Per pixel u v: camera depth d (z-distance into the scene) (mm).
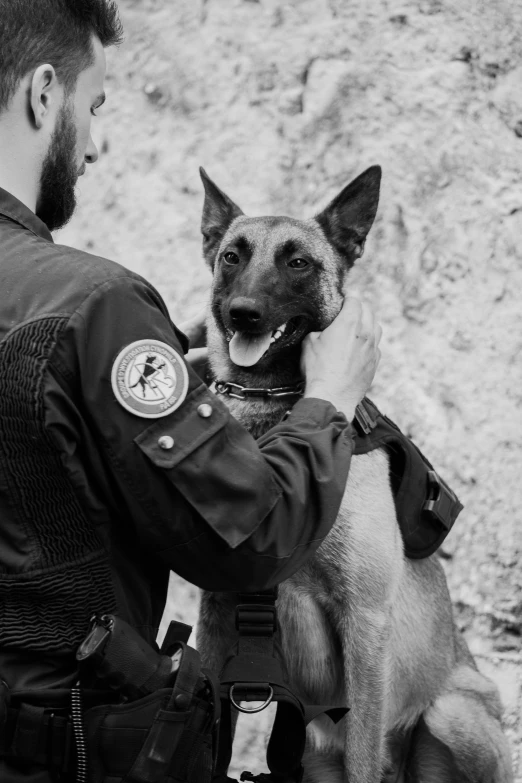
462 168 4457
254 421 3018
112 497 1681
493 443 4102
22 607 1650
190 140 4918
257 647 2422
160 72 5051
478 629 3957
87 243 4977
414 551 3080
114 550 1722
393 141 4555
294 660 3076
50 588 1644
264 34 4914
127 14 5168
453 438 4148
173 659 1761
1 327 1648
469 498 4070
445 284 4352
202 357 3400
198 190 4824
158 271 4781
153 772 1637
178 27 5078
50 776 1633
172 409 1657
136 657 1667
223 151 4836
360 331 2312
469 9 4656
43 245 1764
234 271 3150
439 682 3307
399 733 3289
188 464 1643
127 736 1638
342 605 2914
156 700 1665
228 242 3236
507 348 4203
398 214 4477
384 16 4727
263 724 3980
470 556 4027
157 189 4906
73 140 1939
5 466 1636
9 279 1696
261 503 1691
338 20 4789
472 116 4527
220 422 1689
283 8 4918
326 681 3113
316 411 1965
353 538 2842
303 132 4703
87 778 1636
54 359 1630
